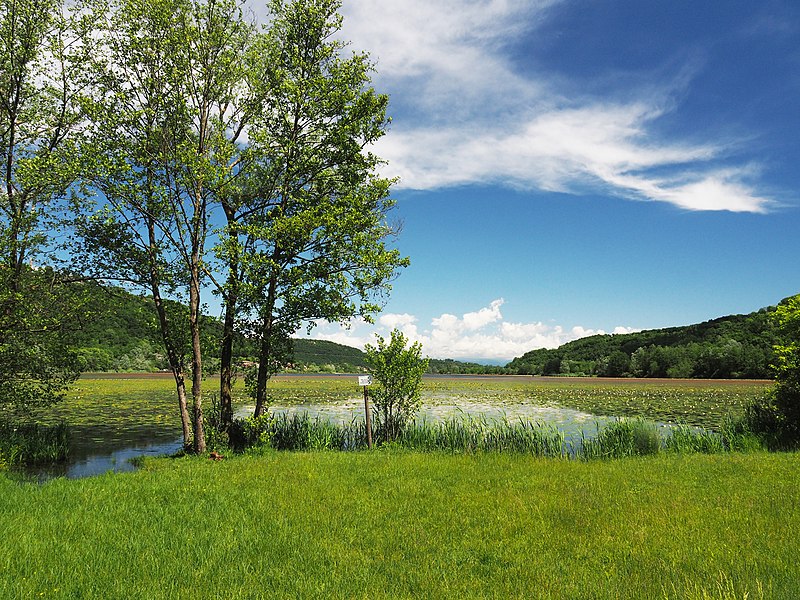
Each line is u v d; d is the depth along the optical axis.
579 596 5.29
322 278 16.25
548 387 64.75
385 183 17.56
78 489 10.45
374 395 18.09
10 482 11.40
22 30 15.55
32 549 6.69
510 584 5.61
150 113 14.68
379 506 8.95
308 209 16.39
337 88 16.92
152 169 14.86
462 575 5.93
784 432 16.94
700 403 36.78
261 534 7.39
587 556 6.48
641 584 5.52
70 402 35.56
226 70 15.77
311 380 85.62
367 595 5.31
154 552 6.66
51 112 16.58
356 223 16.17
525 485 10.52
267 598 5.29
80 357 16.83
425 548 6.79
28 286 15.38
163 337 15.95
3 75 15.84
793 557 6.22
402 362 17.94
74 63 16.08
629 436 16.14
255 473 12.03
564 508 8.58
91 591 5.45
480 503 9.05
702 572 5.82
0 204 15.85
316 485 10.64
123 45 14.97
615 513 8.30
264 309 15.95
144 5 14.80
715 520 7.81
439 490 10.16
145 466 13.58
